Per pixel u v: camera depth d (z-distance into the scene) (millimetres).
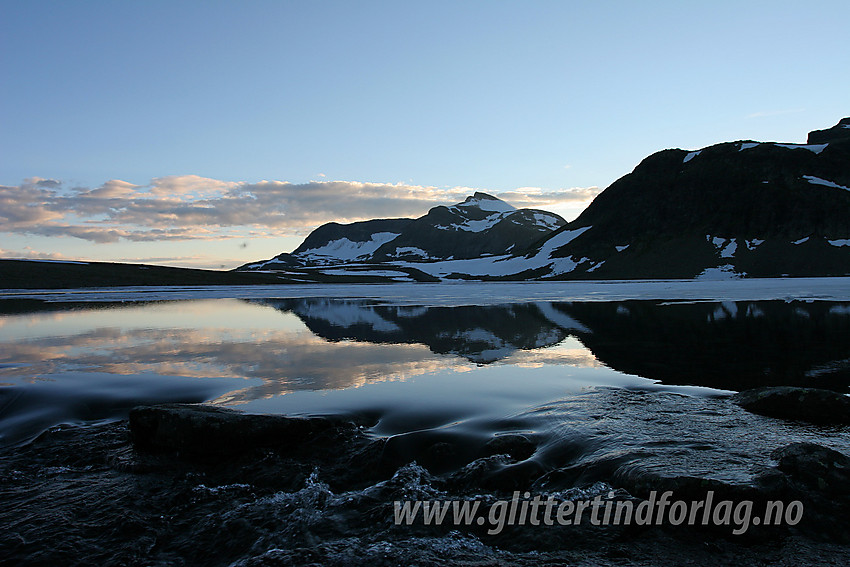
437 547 5613
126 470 7957
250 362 14758
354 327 23844
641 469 6477
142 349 17375
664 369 13133
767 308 29062
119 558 5738
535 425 8836
